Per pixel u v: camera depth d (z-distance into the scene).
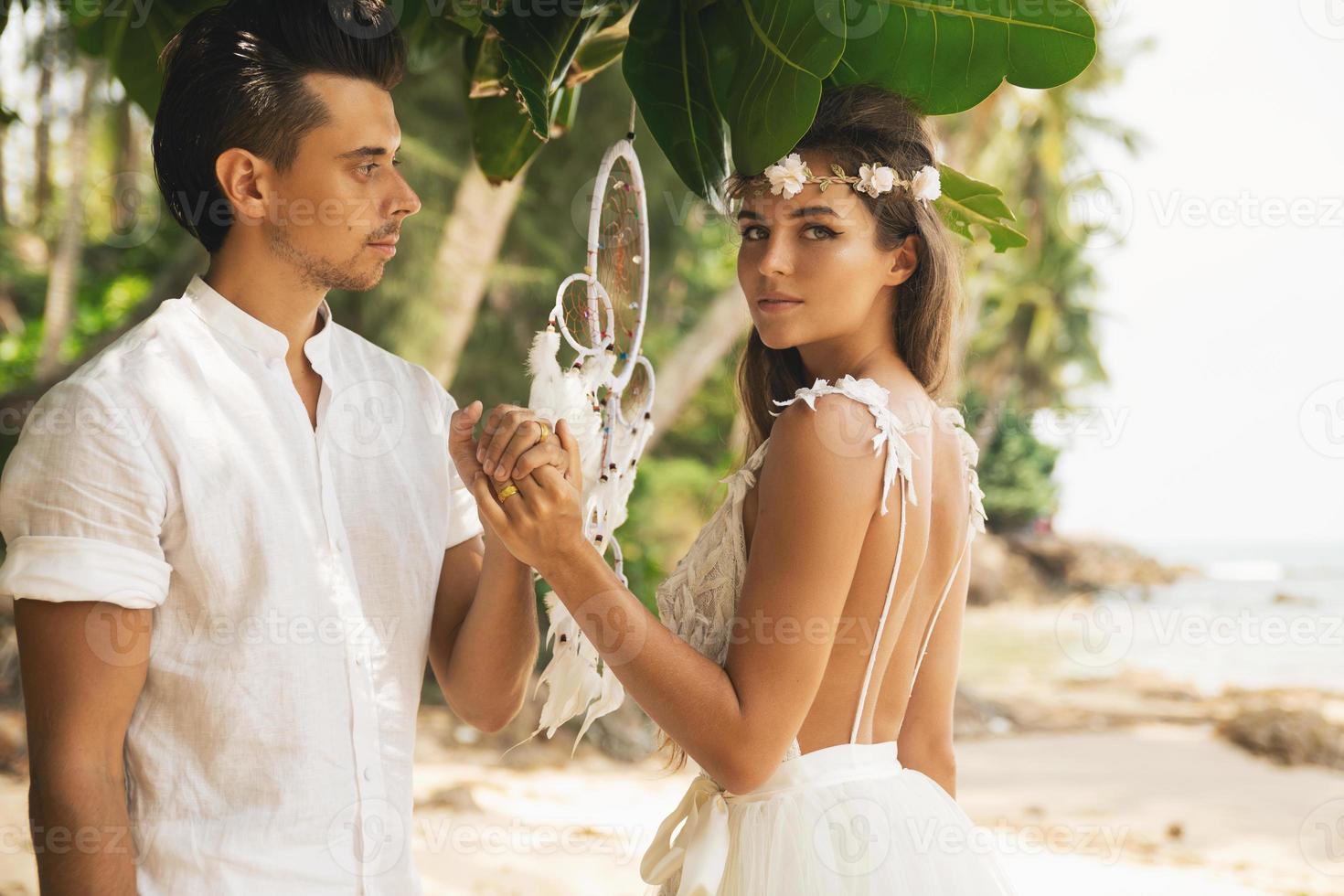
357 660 1.55
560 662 1.70
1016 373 26.33
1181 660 12.93
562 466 1.47
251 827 1.46
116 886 1.37
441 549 1.70
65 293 12.90
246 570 1.49
